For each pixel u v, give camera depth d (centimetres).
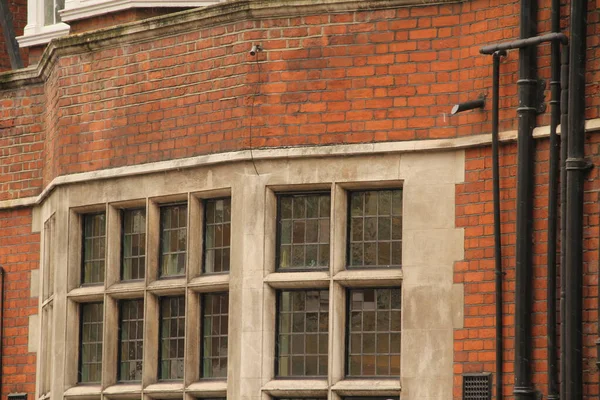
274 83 1909
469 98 1808
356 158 1859
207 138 1959
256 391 1878
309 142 1884
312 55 1895
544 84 1734
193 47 1989
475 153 1797
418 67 1842
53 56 2167
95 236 2108
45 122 2280
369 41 1870
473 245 1788
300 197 1905
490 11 1797
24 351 2267
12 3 2666
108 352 2041
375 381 1827
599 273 1664
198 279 1953
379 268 1850
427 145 1822
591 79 1695
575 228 1669
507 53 1773
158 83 2028
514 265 1744
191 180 1969
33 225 2280
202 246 1973
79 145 2112
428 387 1797
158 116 2023
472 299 1780
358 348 1855
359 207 1878
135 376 2033
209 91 1966
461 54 1820
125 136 2058
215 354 1952
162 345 2006
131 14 2208
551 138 1711
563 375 1656
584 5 1691
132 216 2064
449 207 1809
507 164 1767
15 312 2286
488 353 1761
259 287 1889
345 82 1877
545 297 1714
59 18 2488
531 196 1731
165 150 2008
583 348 1670
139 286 2017
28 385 2258
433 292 1806
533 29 1739
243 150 1914
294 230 1902
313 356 1873
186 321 1953
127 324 2053
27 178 2297
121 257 2064
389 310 1845
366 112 1862
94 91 2105
